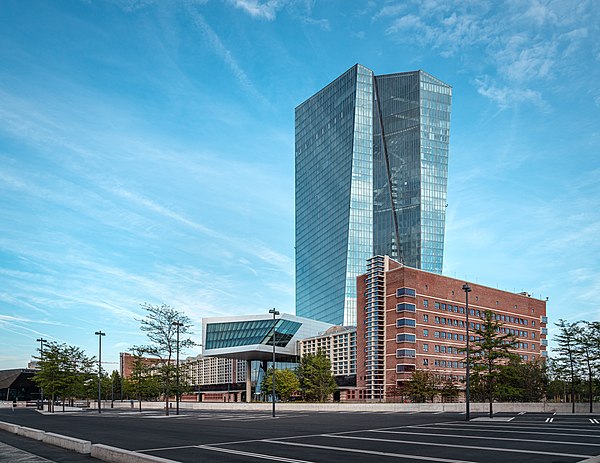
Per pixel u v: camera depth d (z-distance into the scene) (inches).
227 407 3265.3
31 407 4114.2
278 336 4677.7
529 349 4645.7
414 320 3833.7
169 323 2628.0
